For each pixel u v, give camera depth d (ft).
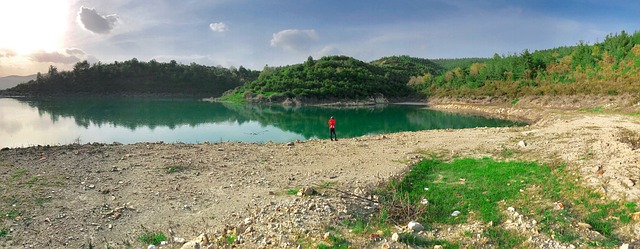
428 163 49.75
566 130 72.95
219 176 44.14
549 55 242.17
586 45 207.62
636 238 26.63
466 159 51.06
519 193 36.14
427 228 29.48
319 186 40.11
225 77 446.19
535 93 188.55
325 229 27.89
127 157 51.60
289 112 200.75
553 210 31.55
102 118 155.33
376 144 66.74
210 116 170.40
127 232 28.81
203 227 29.76
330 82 294.25
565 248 25.32
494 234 27.89
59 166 44.98
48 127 122.01
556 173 40.78
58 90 370.73
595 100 148.15
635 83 139.95
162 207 33.76
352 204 33.91
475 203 34.47
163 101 301.43
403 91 313.73
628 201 31.09
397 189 39.22
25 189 35.94
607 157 43.37
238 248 25.20
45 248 25.77
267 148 64.13
